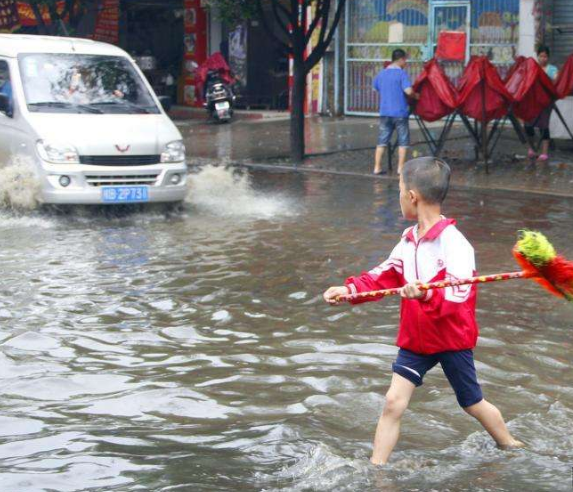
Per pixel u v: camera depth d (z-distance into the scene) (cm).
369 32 2767
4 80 1450
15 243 1180
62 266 1053
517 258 503
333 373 702
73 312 871
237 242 1184
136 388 672
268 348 767
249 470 516
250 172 1880
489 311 872
